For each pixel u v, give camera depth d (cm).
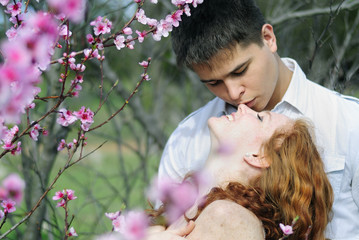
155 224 145
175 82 400
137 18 131
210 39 146
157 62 350
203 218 129
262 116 153
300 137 147
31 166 224
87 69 267
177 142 188
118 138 310
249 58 149
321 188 145
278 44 305
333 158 159
